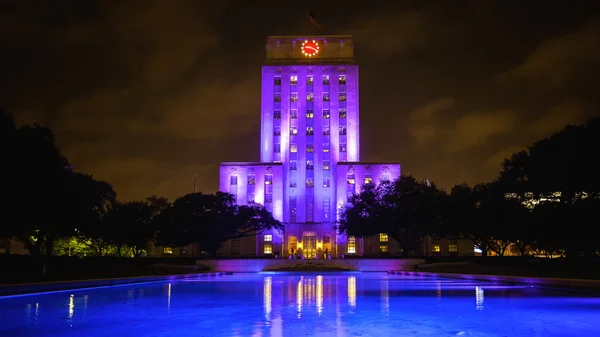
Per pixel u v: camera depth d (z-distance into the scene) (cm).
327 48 12131
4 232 4538
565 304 2178
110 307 2088
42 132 4769
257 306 2120
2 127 4181
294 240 11069
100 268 4834
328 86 11825
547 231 4728
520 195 5397
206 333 1448
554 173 4641
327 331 1480
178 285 3656
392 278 4953
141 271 4984
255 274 6366
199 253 10375
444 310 1966
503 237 6456
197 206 8262
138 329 1520
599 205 4391
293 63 11950
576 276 3572
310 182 11406
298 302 2294
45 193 4509
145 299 2448
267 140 11556
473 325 1589
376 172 10856
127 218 8312
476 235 7250
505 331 1483
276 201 10912
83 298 2514
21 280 3066
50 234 5519
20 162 4153
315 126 11612
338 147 11538
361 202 8538
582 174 4419
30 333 1457
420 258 7469
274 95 11800
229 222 8394
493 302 2275
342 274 6338
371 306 2117
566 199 4706
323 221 11150
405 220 7800
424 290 3055
